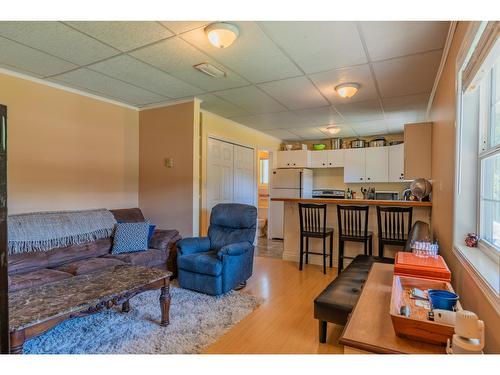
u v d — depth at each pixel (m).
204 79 3.24
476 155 1.82
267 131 6.19
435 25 2.08
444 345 1.01
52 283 2.25
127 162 4.37
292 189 6.60
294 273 3.96
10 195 3.07
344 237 3.84
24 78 3.16
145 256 3.33
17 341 1.58
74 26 2.18
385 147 6.04
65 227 3.08
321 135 6.65
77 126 3.69
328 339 2.26
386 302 1.39
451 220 2.07
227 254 3.12
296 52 2.56
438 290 1.38
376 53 2.56
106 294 2.03
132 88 3.58
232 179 5.29
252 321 2.55
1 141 0.81
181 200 4.16
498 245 1.51
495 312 1.14
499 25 1.16
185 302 2.92
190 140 4.06
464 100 1.86
